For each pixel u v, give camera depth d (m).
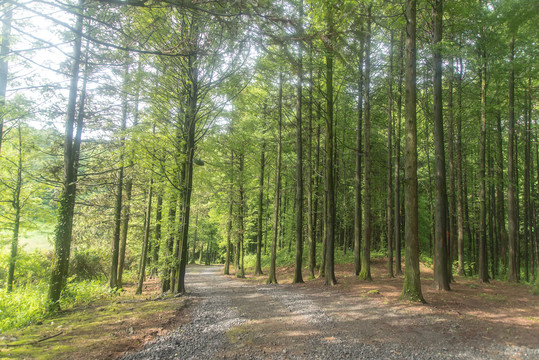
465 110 13.41
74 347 4.46
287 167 18.69
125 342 4.80
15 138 9.96
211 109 10.33
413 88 8.19
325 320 6.50
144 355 4.34
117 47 3.79
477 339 5.05
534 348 4.58
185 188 10.20
